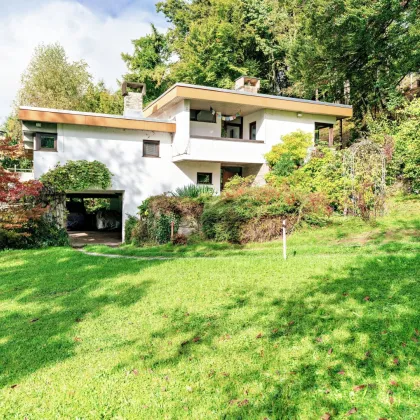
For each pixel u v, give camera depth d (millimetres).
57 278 9047
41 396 4004
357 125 25750
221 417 3521
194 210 15273
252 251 11344
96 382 4211
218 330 5281
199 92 17484
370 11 18625
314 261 8375
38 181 13805
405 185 16141
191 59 29781
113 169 17500
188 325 5547
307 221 13555
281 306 5906
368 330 4824
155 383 4129
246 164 20172
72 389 4094
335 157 16188
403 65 20797
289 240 12453
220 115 19172
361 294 5996
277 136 19641
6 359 4879
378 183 14367
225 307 6117
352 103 26031
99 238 19781
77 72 36469
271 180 17469
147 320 5883
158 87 35250
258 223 13320
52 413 3707
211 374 4234
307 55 22047
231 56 30672
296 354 4480
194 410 3639
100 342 5227
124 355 4789
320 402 3627
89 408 3756
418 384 3742
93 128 17094
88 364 4621
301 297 6172
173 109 18844
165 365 4484
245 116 21141
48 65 35312
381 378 3895
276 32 30656
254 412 3557
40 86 34844
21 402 3912
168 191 18469
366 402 3580
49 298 7473
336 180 15023
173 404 3750
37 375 4434
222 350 4730
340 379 3949
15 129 34938
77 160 16672
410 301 5496
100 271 9453
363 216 13633
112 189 17469
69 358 4812
